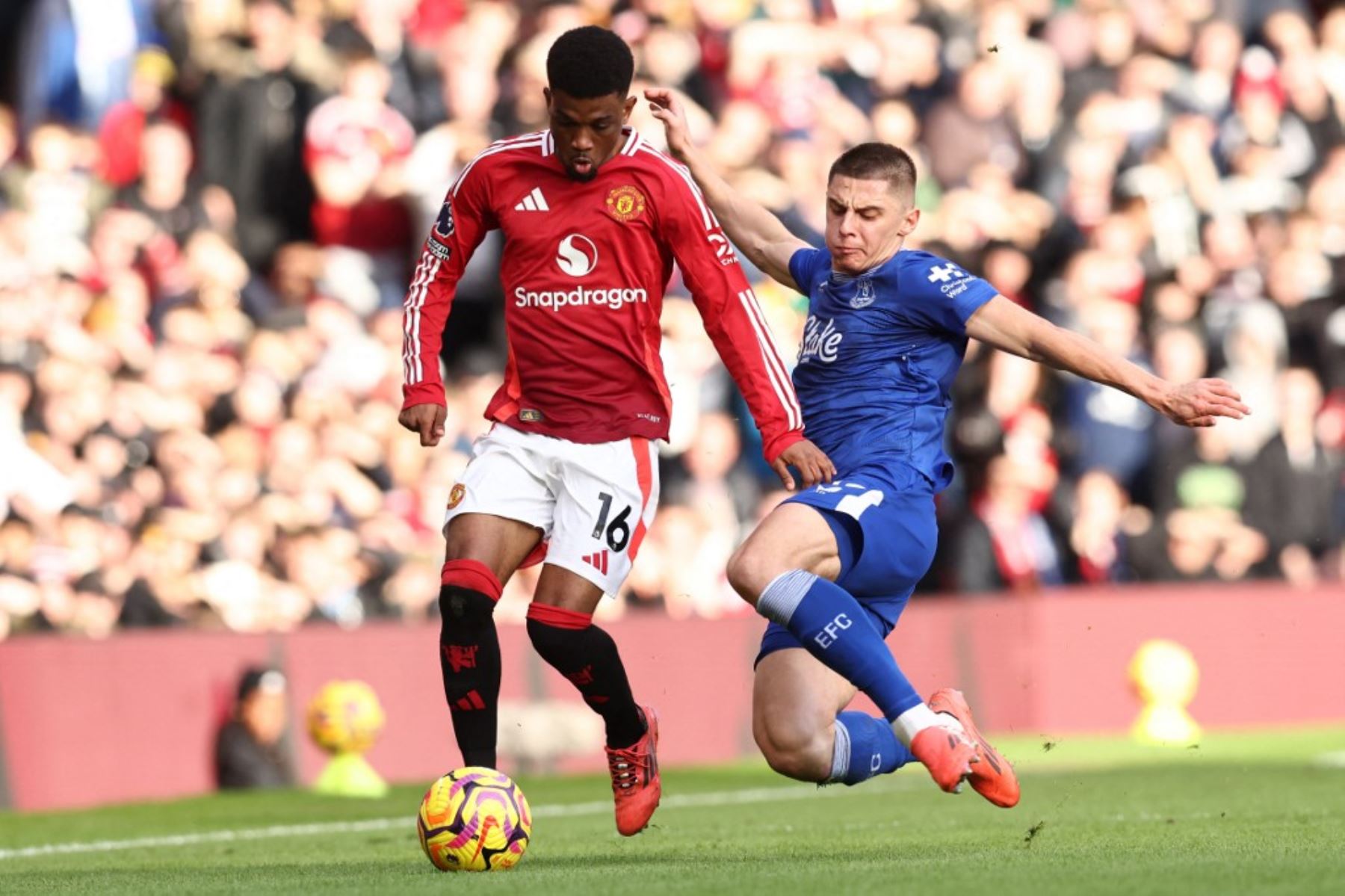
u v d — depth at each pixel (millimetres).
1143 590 47156
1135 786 33438
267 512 39719
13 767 33250
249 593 38438
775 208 48469
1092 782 34781
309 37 49219
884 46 53750
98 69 46344
